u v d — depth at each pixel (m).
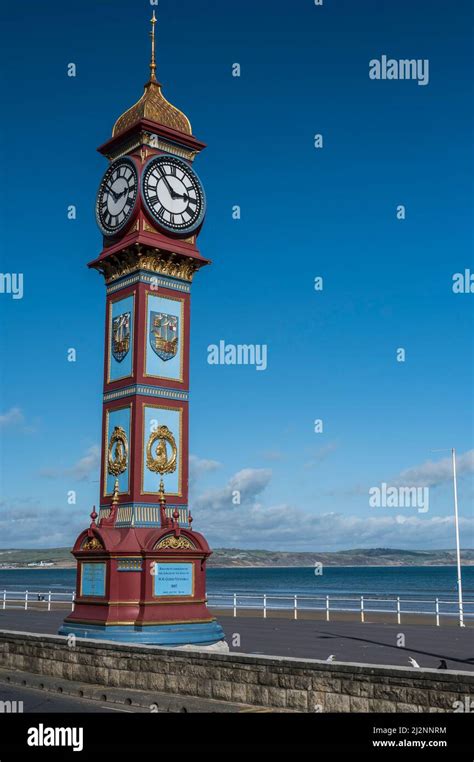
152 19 34.75
